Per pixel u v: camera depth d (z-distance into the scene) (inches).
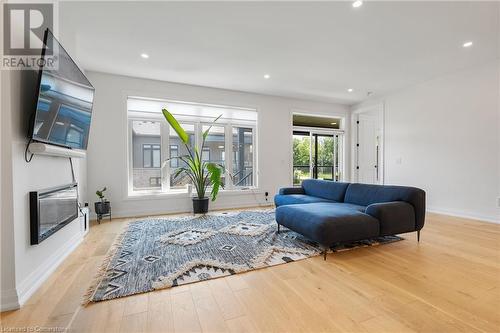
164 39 115.0
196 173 170.9
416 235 118.0
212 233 120.6
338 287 69.2
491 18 98.3
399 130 195.8
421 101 179.3
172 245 103.4
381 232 98.7
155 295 65.2
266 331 51.1
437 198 169.9
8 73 59.2
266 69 152.2
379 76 165.9
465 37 113.7
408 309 58.6
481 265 83.6
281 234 119.4
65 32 99.3
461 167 156.8
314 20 99.9
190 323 53.8
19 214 61.9
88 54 130.4
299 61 140.3
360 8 92.0
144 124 175.0
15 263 59.5
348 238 92.1
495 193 141.5
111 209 159.0
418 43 119.6
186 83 178.4
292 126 219.8
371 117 250.8
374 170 252.4
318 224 90.6
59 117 78.1
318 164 243.4
